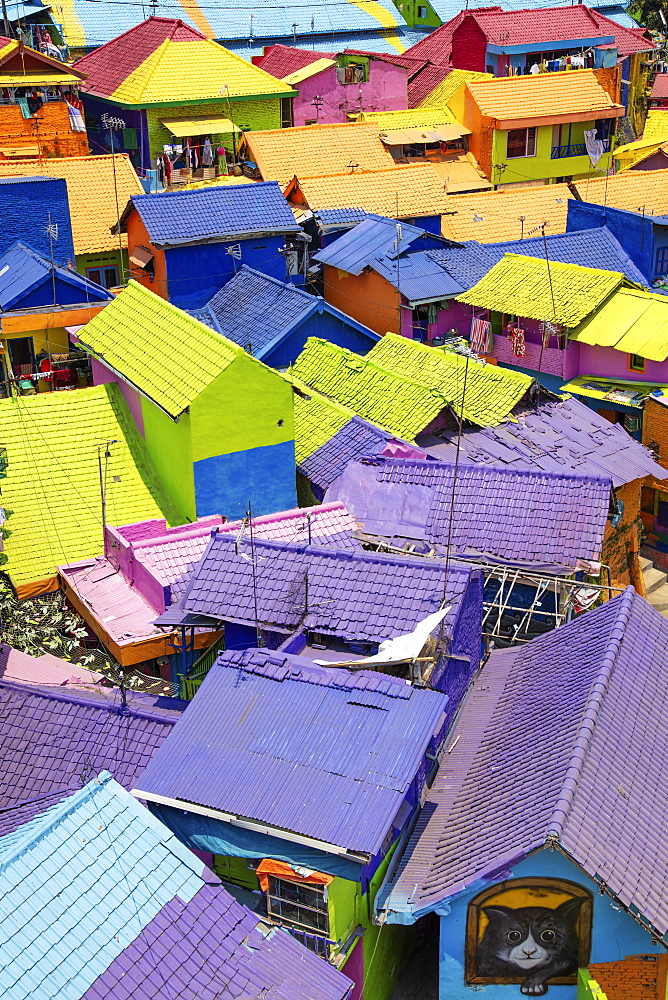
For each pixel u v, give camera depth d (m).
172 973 19.14
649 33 91.25
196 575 29.14
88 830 20.41
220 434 36.81
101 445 40.47
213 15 94.25
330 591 27.75
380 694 23.61
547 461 38.84
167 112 72.12
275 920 21.98
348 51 82.81
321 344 46.84
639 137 88.88
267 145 68.38
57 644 33.00
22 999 18.00
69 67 69.69
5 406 40.28
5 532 36.28
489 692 27.42
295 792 22.17
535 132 72.75
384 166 69.38
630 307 46.91
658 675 26.28
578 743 22.73
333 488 35.50
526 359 48.75
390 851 22.69
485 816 22.53
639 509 40.03
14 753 25.70
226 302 51.38
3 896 19.03
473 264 53.41
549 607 31.77
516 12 87.69
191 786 22.75
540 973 21.64
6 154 63.88
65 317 46.34
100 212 59.22
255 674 24.67
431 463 34.97
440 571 27.36
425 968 25.50
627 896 20.28
